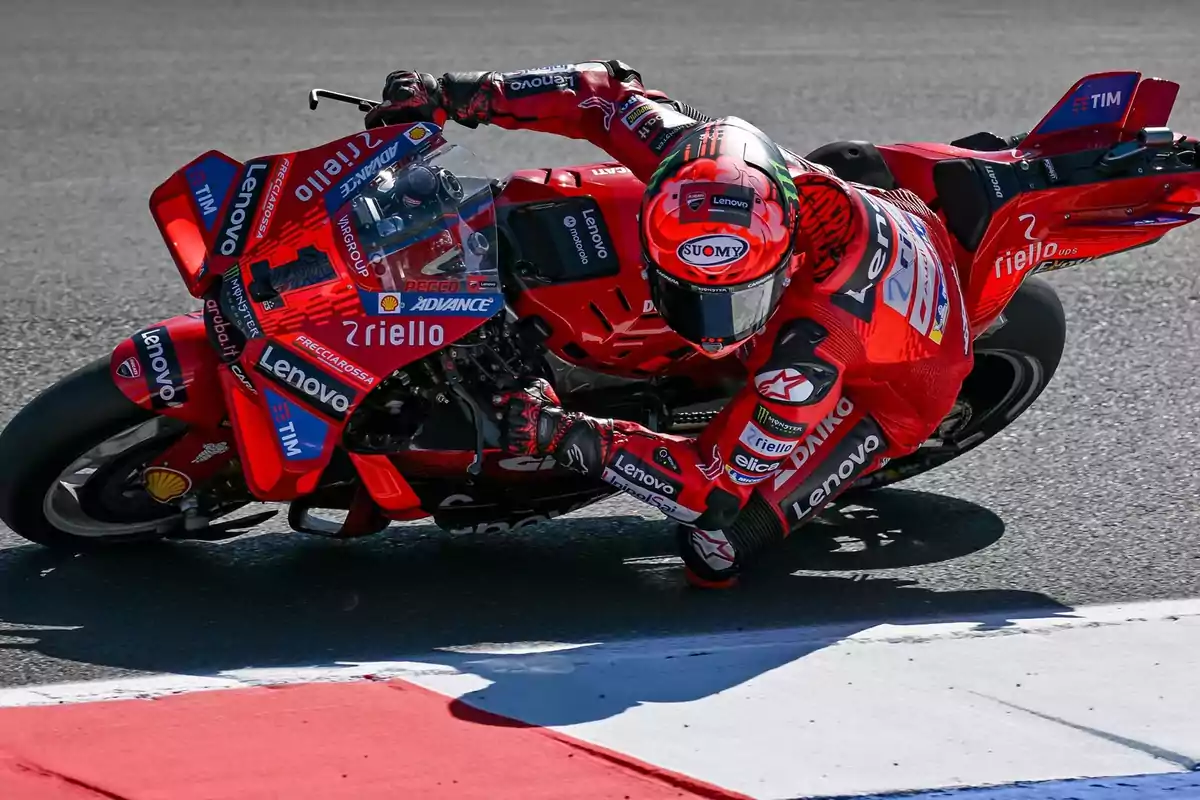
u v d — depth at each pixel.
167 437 14.22
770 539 14.52
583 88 15.03
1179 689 12.45
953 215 15.58
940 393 14.45
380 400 13.50
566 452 13.48
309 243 13.20
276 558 15.11
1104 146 16.22
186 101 35.00
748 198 12.39
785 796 10.71
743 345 13.56
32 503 14.02
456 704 11.85
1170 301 24.36
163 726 11.41
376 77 37.66
